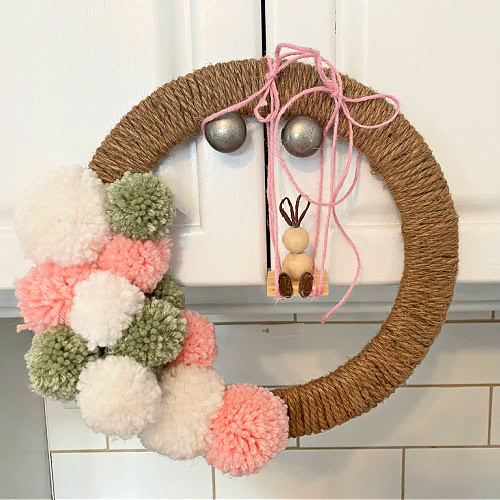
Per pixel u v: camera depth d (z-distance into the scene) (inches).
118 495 32.9
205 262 21.3
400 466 32.3
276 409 20.4
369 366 21.4
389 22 19.9
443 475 32.4
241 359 31.7
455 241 20.6
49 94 20.5
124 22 20.1
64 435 32.6
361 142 20.3
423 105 20.3
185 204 21.1
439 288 20.8
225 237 21.1
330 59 20.2
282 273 20.6
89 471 32.8
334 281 21.6
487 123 20.4
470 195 20.9
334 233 21.3
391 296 26.7
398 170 20.2
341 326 31.2
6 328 28.8
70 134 20.7
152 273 19.9
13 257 21.5
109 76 20.4
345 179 21.1
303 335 31.3
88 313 18.1
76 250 18.9
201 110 20.0
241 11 20.0
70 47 20.2
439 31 19.9
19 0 20.0
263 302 26.8
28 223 18.9
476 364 31.4
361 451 32.3
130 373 18.1
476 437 32.0
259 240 21.1
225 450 19.7
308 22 20.0
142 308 19.3
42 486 32.3
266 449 19.8
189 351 20.7
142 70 20.3
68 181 19.2
